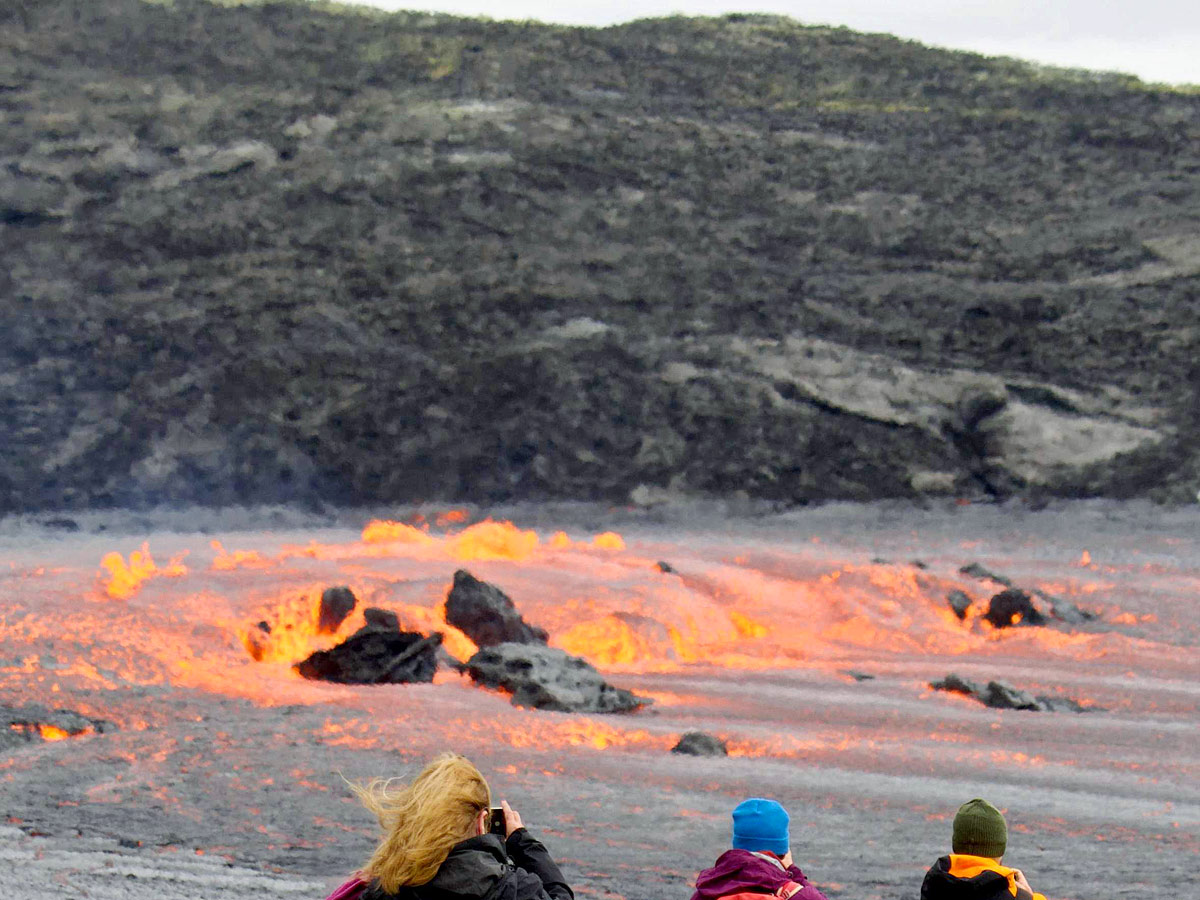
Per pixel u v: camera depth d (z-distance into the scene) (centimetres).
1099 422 19050
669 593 10625
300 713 6300
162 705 6338
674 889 3478
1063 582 11975
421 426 19438
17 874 3244
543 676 7169
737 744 6006
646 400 19850
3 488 17625
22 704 6069
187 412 19275
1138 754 5978
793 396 19862
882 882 3616
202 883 3272
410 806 1227
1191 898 3425
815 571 12269
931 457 18775
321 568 10400
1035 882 3603
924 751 5906
